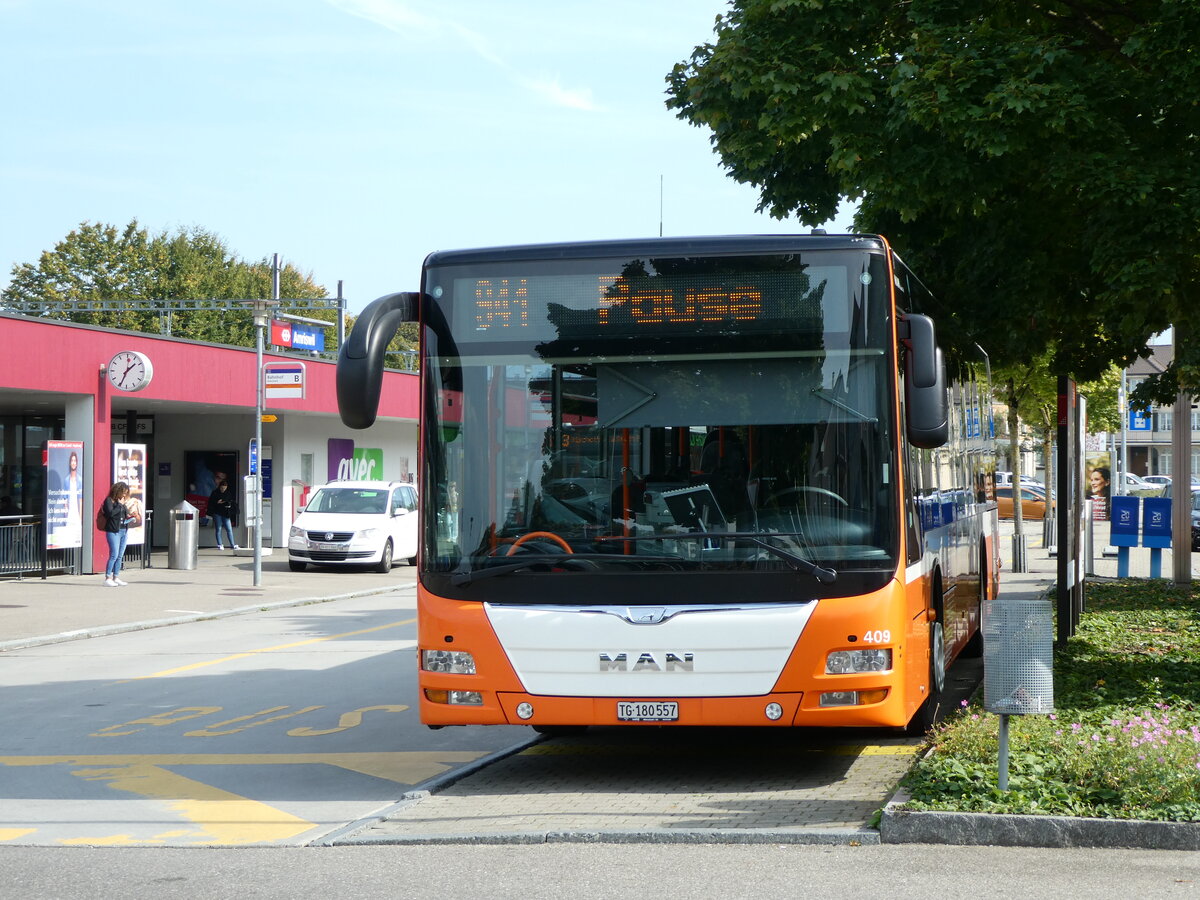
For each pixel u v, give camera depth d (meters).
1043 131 10.82
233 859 6.81
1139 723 7.80
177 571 29.12
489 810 7.69
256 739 10.52
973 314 12.76
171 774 9.20
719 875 6.17
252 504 25.59
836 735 10.04
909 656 8.24
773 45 12.08
